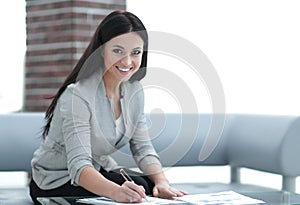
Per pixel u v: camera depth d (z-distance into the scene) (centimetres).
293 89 469
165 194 249
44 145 267
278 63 476
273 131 354
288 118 351
